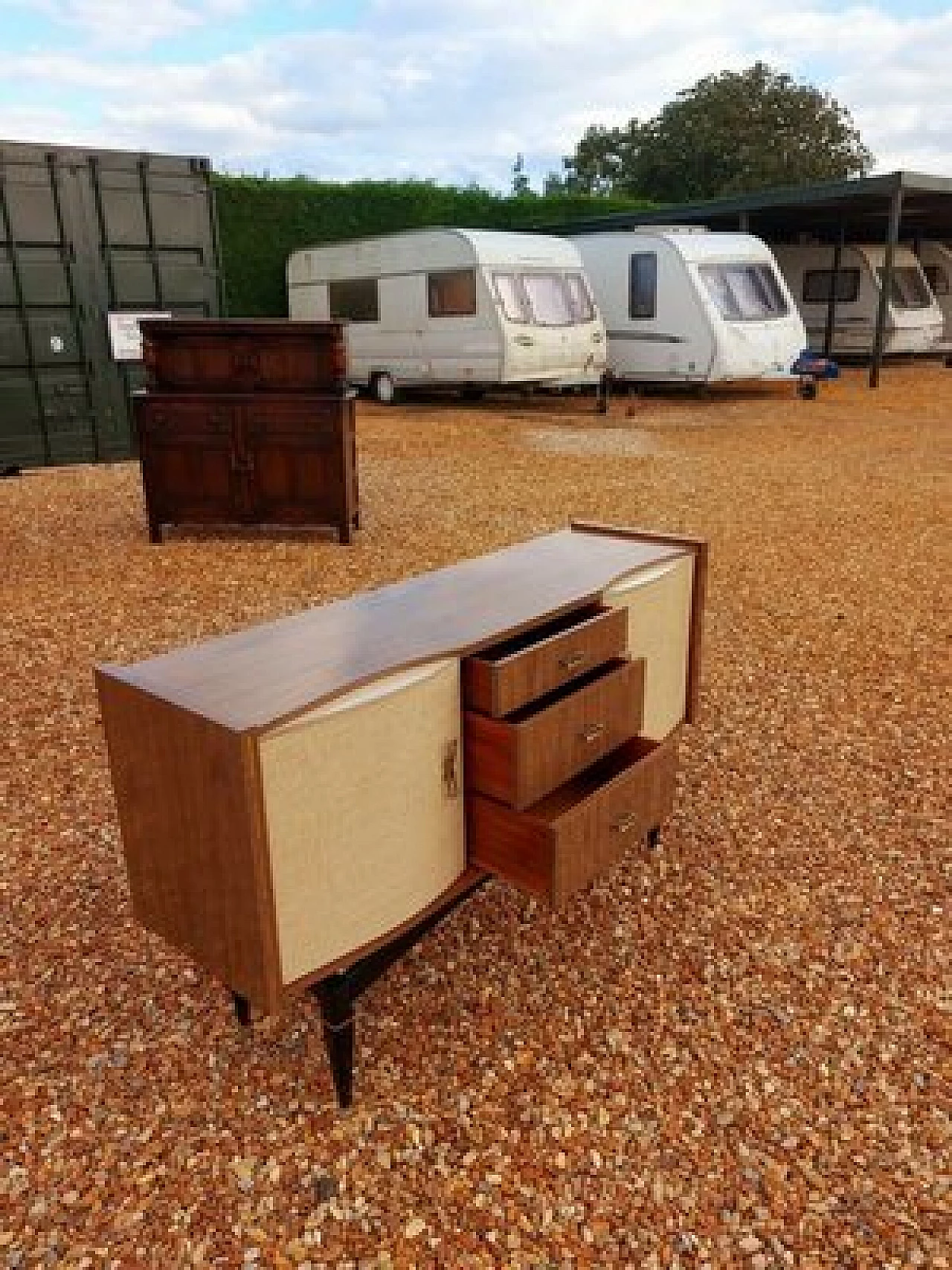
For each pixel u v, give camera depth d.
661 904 2.95
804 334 15.49
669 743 2.79
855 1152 2.12
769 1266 1.87
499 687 2.25
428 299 14.11
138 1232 1.93
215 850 1.97
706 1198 2.01
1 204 8.13
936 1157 2.11
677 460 10.49
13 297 8.35
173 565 6.25
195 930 2.11
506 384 13.55
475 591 2.67
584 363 14.26
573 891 2.39
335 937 2.10
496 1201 2.00
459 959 2.70
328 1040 2.17
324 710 1.95
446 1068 2.33
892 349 19.92
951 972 2.66
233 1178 2.05
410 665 2.14
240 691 1.98
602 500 8.38
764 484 9.11
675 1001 2.55
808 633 5.14
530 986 2.60
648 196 47.19
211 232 9.11
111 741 2.13
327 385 6.48
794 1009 2.53
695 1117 2.20
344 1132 2.15
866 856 3.19
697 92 45.78
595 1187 2.03
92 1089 2.25
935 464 10.24
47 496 8.24
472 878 2.45
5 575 6.06
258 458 6.61
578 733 2.48
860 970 2.67
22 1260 1.87
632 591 2.85
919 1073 2.32
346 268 15.51
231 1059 2.35
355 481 7.07
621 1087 2.28
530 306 13.57
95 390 8.94
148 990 2.56
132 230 8.70
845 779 3.66
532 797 2.35
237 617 5.27
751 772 3.71
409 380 14.92
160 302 9.00
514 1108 2.22
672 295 14.63
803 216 19.81
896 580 6.09
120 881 3.01
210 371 6.48
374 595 2.66
